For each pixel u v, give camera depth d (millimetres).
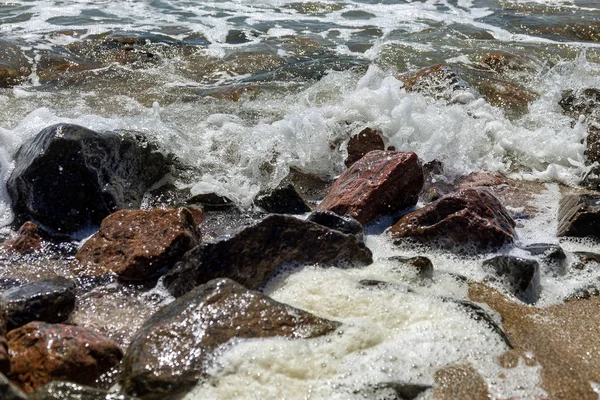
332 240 3096
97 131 3521
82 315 2963
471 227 3266
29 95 4582
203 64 5273
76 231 3404
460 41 6086
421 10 7270
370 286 2965
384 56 5555
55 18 6445
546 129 4141
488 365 2738
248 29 6320
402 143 3971
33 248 3283
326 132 3947
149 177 3686
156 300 3049
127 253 3172
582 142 4051
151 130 3816
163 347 2672
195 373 2623
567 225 3420
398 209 3504
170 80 4910
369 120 4020
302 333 2734
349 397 2605
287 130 3916
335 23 6668
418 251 3271
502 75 5168
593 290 3098
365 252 3119
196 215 3535
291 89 4777
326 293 2941
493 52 5672
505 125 4223
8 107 4383
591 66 5258
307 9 7211
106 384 2688
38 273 3160
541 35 6383
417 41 6043
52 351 2680
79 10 6816
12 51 5238
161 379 2604
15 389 2428
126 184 3553
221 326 2727
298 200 3621
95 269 3164
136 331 2900
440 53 5680
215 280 2855
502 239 3260
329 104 4367
